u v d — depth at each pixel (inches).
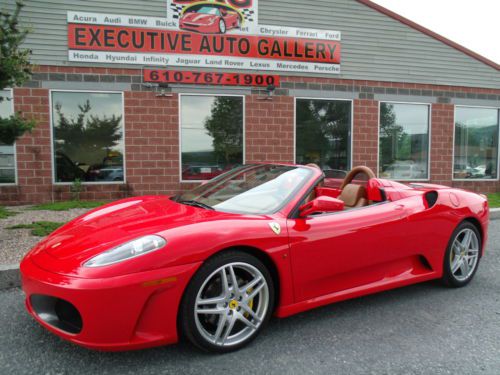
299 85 369.7
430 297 138.9
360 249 119.3
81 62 319.9
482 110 437.1
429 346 103.3
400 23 397.7
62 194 324.5
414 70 406.0
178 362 93.0
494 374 90.8
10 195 314.7
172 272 87.7
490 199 378.0
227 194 125.3
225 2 344.8
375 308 128.2
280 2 359.3
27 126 189.8
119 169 335.9
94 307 82.0
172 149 342.3
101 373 88.2
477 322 118.5
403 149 410.0
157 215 109.3
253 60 355.6
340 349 100.7
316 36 371.6
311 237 109.1
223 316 95.5
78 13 316.2
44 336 105.3
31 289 90.9
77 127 325.7
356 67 386.3
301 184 119.6
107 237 95.9
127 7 324.8
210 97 349.4
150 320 87.3
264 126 362.6
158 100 336.8
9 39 182.2
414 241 132.9
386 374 89.9
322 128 381.4
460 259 149.4
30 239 189.5
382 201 134.7
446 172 425.4
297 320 118.0
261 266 100.9
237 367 91.4
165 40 334.3
